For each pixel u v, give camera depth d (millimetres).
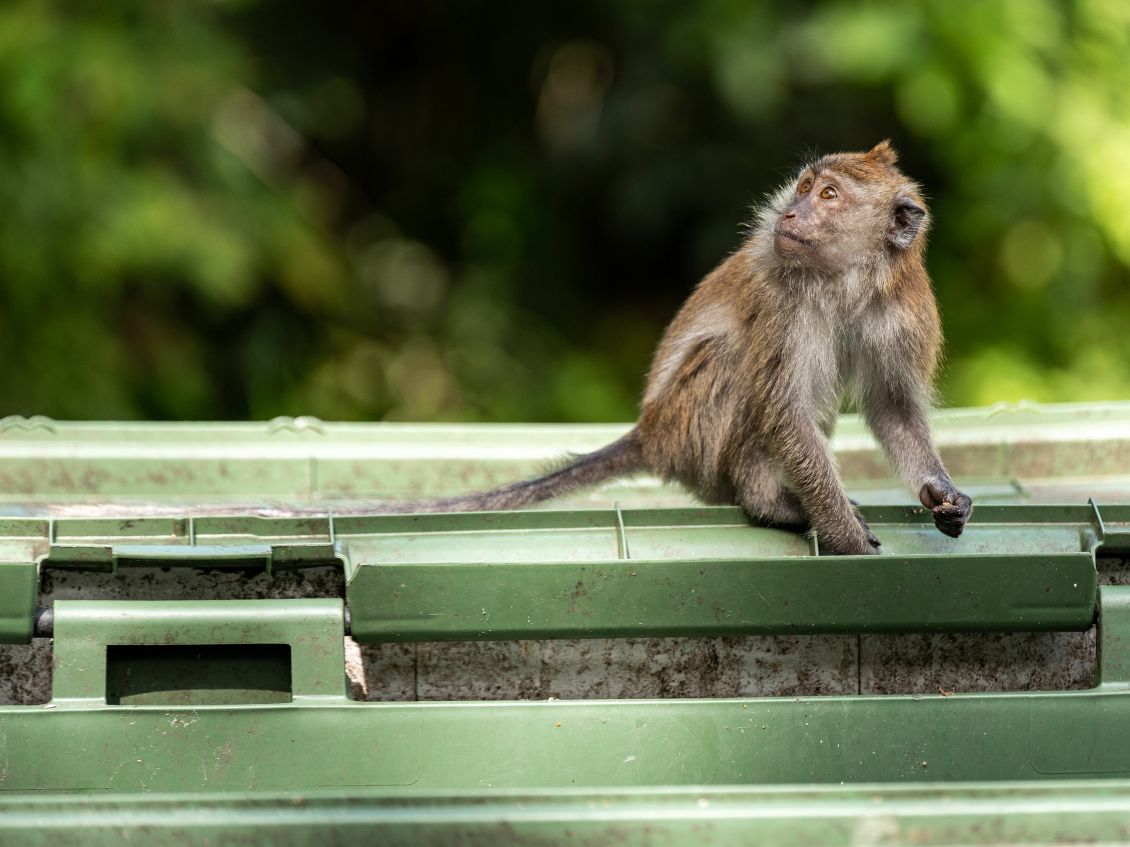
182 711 6012
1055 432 9344
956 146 18922
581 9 21797
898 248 8258
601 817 5203
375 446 9336
